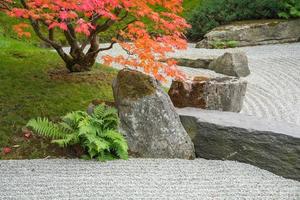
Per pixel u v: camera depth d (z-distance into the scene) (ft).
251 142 18.93
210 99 23.00
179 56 40.81
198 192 16.63
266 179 17.93
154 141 19.94
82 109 23.20
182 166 18.99
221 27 50.39
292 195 16.70
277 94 31.81
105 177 17.63
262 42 49.49
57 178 17.42
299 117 27.07
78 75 27.22
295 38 50.11
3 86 24.62
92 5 18.53
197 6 57.72
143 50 21.77
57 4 19.29
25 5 21.80
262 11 51.70
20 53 30.83
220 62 37.78
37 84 25.38
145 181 17.39
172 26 21.35
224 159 19.66
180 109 22.18
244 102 29.96
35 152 19.66
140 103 19.95
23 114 22.04
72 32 25.81
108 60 22.17
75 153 19.77
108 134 19.20
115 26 50.39
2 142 20.06
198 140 20.26
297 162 17.90
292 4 51.08
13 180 17.12
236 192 16.75
